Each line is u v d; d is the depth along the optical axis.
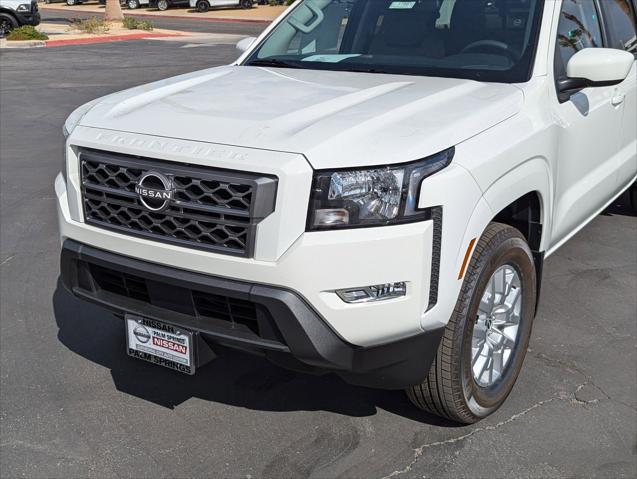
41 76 14.41
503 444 3.11
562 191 3.75
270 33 4.46
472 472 2.93
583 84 3.62
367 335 2.68
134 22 27.75
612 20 4.63
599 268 4.94
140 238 2.86
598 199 4.41
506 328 3.36
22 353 3.89
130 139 2.89
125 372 3.72
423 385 3.01
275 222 2.57
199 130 2.84
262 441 3.16
